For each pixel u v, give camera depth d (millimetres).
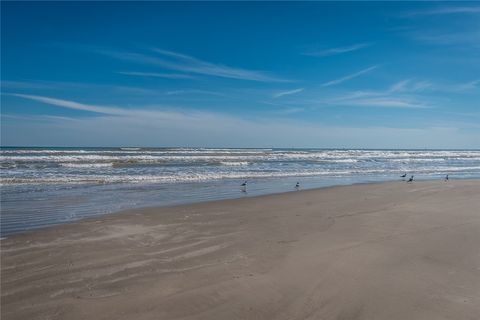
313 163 41594
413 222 9727
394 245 7426
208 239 8039
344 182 22609
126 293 5121
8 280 5582
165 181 21297
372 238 8031
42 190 16766
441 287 5309
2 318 4398
